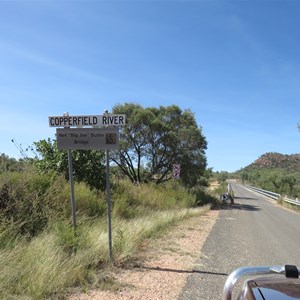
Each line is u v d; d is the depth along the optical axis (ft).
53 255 22.31
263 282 11.09
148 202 64.85
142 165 103.19
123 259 26.61
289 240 42.83
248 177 442.50
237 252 33.55
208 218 63.67
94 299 18.85
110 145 26.32
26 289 18.60
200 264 27.68
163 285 21.91
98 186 53.01
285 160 650.84
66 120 26.94
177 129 100.12
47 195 35.94
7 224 28.17
